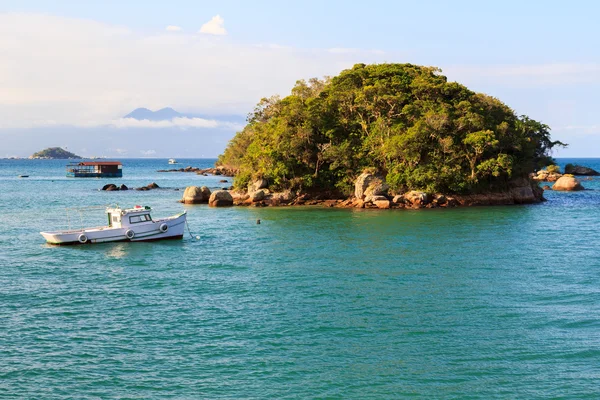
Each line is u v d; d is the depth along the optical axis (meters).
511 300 41.91
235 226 78.62
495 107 115.88
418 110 111.06
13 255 58.66
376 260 55.66
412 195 102.00
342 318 37.97
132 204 108.25
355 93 116.19
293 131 110.56
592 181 180.75
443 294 43.56
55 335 34.81
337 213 93.56
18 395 27.19
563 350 32.53
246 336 34.72
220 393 27.62
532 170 117.56
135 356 31.73
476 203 105.56
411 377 29.33
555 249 60.72
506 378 29.19
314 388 28.17
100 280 48.34
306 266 53.25
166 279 48.59
